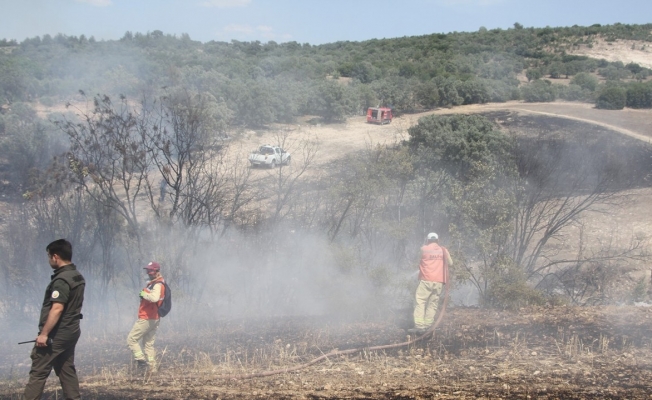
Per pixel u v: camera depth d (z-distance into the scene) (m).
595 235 19.45
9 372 7.32
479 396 5.31
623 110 50.34
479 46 91.12
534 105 55.91
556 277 15.57
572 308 8.97
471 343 7.27
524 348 6.92
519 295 9.72
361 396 5.43
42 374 4.92
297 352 7.33
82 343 8.91
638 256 16.56
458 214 12.73
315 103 51.22
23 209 12.23
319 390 5.70
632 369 5.98
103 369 6.85
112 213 12.63
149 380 6.36
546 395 5.29
